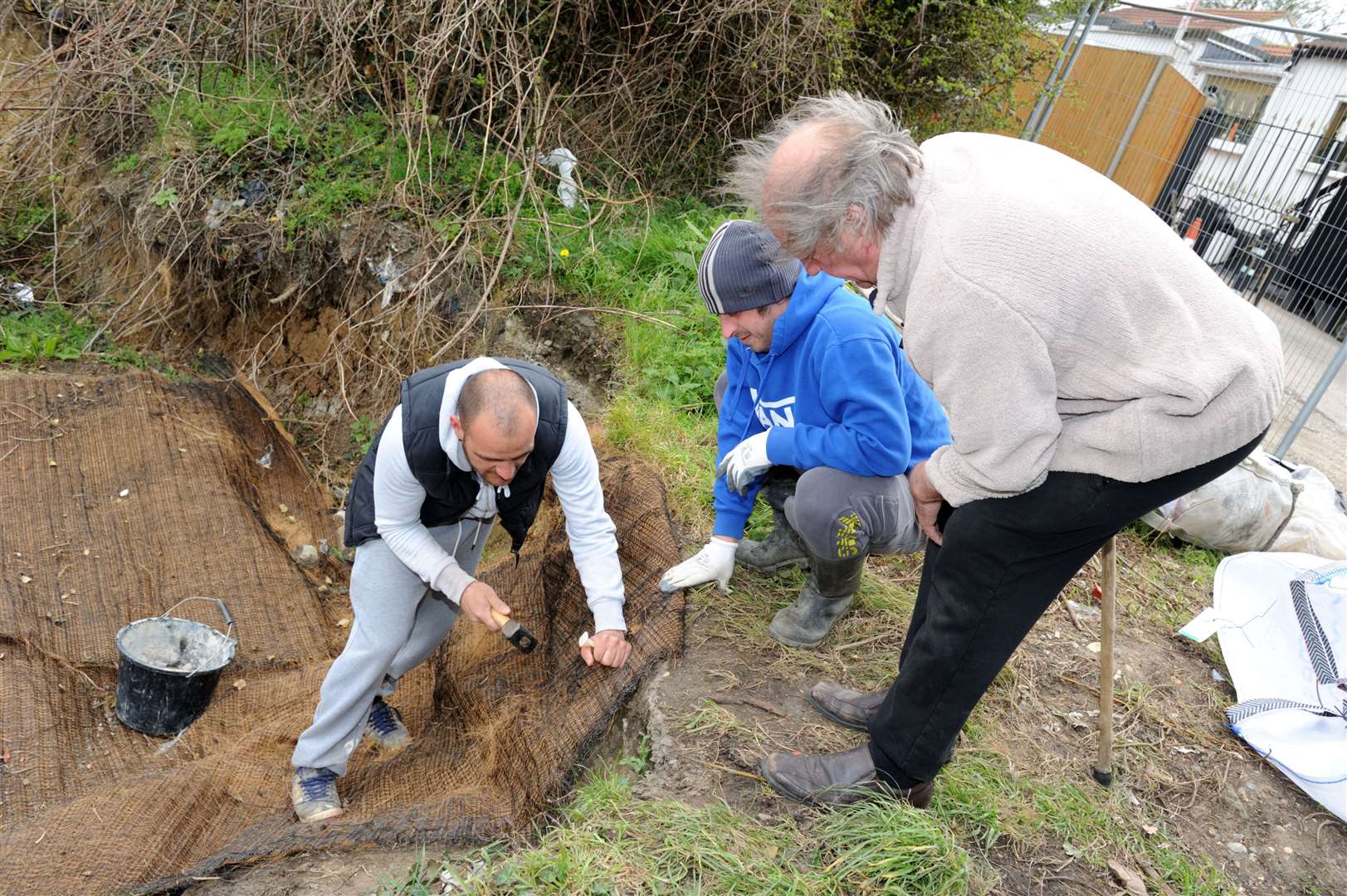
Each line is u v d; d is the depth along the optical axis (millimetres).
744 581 2996
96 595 3787
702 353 4258
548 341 4621
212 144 5277
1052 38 7488
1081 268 1520
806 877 1946
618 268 4828
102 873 2334
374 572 2398
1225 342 1567
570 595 3150
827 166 1604
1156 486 1660
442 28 4625
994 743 2453
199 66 5633
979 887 2012
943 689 1886
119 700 3260
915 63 6469
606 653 2533
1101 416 1629
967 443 1630
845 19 5676
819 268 1813
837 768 2145
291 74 5566
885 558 3264
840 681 2605
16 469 4176
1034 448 1568
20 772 2949
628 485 3465
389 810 2613
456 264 4758
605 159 5680
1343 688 2557
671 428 3832
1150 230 1612
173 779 2742
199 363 5496
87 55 5426
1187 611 3201
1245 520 3453
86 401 4652
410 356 4773
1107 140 8477
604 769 2457
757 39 5348
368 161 5219
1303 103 6051
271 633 3859
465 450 2074
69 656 3512
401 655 2826
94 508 4141
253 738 3127
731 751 2332
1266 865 2215
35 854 2402
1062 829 2209
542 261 4750
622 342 4477
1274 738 2533
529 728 2715
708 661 2645
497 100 5016
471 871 2162
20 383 4598
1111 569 2203
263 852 2307
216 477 4449
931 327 1557
